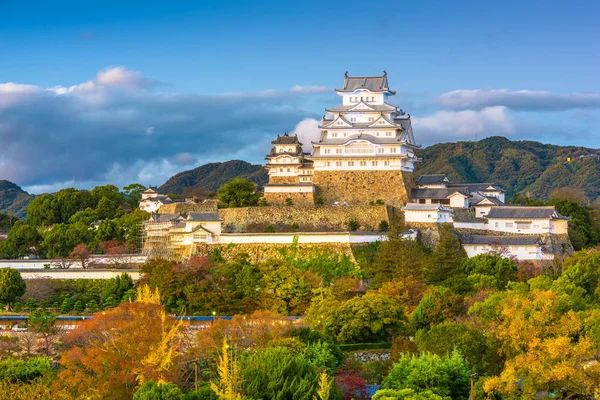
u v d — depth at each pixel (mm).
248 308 169250
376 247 198625
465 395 112812
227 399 100000
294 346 124938
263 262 196625
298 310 171750
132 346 122500
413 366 114188
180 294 174750
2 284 181250
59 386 117500
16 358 140875
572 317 115812
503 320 128125
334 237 195000
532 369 107312
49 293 190875
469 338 122062
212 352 125375
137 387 116062
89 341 129625
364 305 144250
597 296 155375
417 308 147375
